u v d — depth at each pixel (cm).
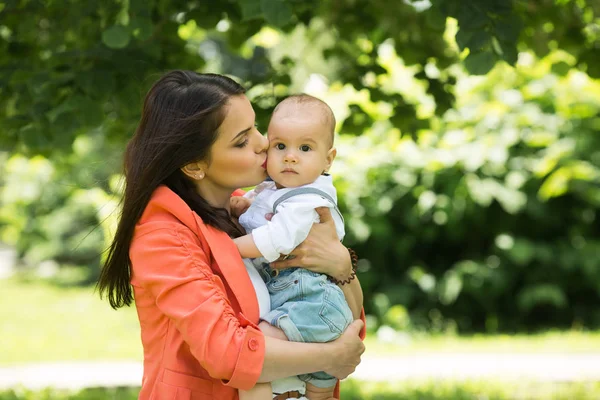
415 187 1086
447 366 868
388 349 984
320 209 292
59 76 489
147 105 281
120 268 282
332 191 301
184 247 265
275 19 416
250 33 576
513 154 1081
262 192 305
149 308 273
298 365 264
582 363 863
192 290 259
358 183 1077
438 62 615
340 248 292
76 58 500
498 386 752
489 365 868
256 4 421
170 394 265
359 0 605
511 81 1102
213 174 279
